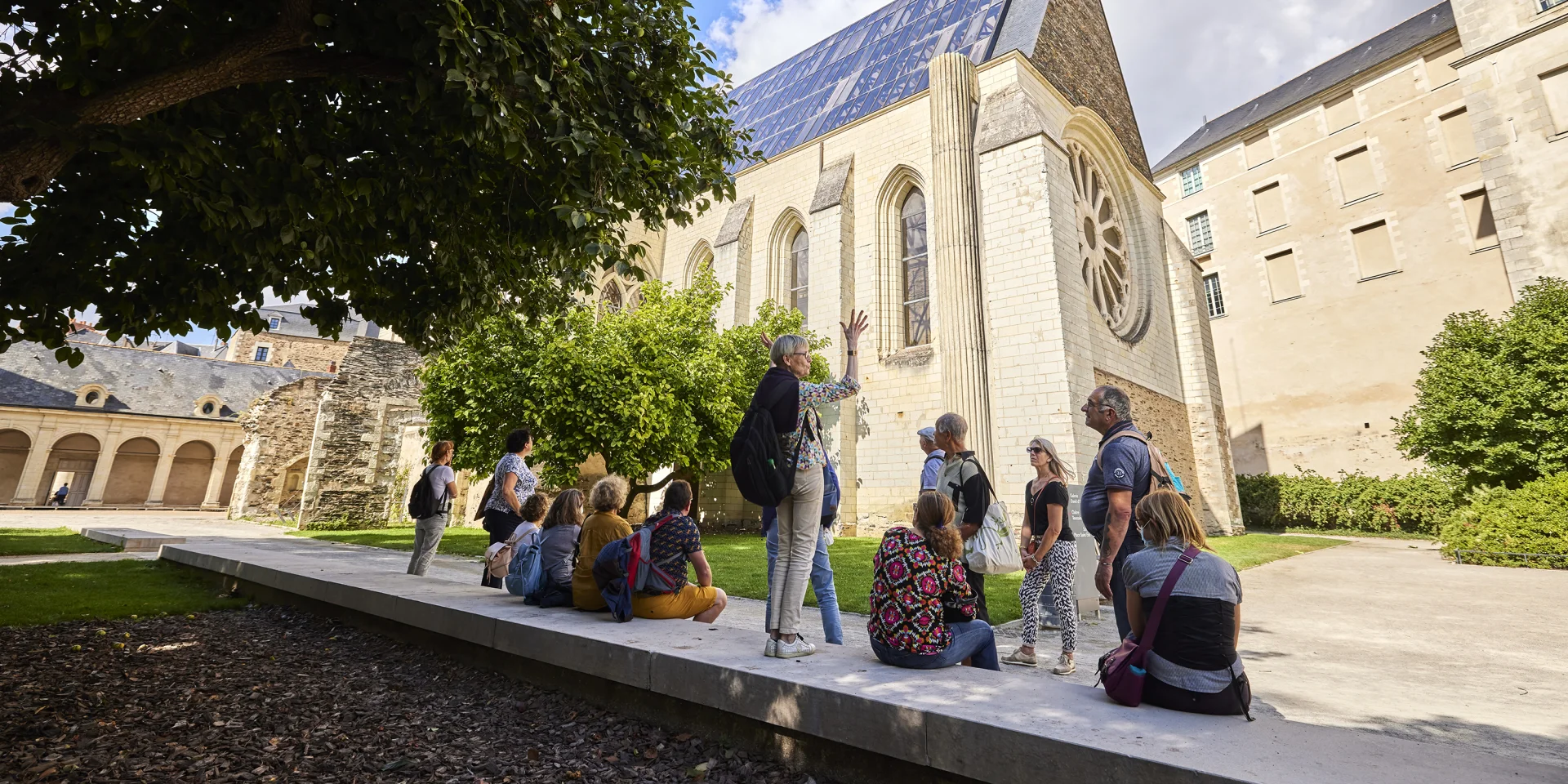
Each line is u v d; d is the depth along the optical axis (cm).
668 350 1541
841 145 2053
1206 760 191
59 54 388
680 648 344
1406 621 648
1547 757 284
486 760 301
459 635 448
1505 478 1433
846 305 1872
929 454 517
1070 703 252
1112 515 332
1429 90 2388
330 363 5572
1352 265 2536
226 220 427
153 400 4231
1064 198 1577
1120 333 1841
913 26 2414
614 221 557
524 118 453
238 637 541
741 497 2084
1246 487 2470
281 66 405
